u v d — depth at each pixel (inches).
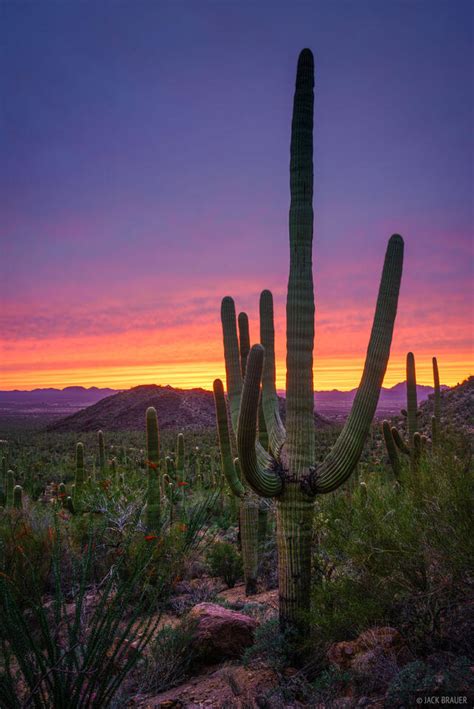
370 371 210.7
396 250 216.7
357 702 151.8
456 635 168.7
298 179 226.2
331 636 195.2
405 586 181.2
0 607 148.2
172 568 204.1
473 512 166.7
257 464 204.5
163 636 222.5
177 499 353.7
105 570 250.2
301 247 223.8
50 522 346.6
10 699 141.0
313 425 218.8
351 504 209.9
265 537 410.6
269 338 261.7
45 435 3976.4
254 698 172.7
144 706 184.7
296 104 229.1
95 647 152.3
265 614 274.2
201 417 4574.3
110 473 501.7
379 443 1092.5
